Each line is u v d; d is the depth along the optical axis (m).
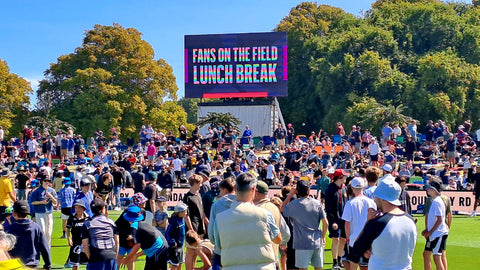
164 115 58.53
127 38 59.72
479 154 35.00
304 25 68.69
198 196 11.04
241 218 6.25
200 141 38.84
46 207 13.43
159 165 28.97
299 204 9.38
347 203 9.10
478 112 57.66
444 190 21.86
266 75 44.66
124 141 58.22
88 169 25.41
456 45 64.19
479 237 16.52
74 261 10.82
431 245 9.91
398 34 65.75
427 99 55.69
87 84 56.00
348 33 63.69
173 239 10.27
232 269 6.23
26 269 3.61
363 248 6.06
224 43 44.97
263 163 29.20
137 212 9.60
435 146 35.12
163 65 62.16
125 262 9.57
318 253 9.46
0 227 8.49
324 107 62.62
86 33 60.94
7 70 56.66
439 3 69.25
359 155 32.25
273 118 46.31
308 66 66.50
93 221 8.94
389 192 6.13
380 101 57.62
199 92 45.22
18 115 57.50
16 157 36.34
